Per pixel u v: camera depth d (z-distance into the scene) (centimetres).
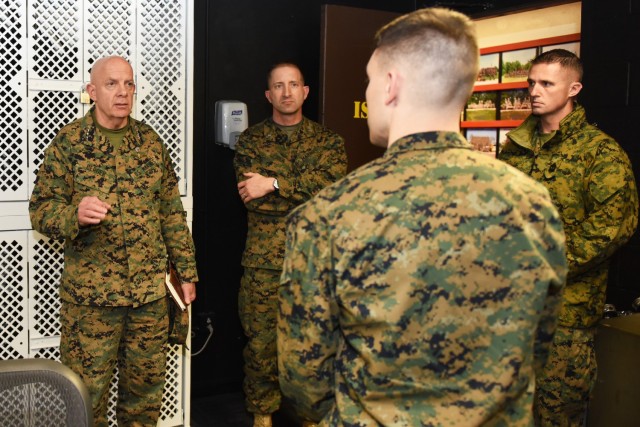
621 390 253
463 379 112
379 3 422
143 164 279
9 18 289
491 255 112
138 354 281
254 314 338
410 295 112
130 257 272
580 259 241
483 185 114
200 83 377
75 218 252
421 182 115
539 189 120
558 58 255
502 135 370
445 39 119
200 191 382
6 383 147
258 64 393
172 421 339
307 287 119
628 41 299
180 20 327
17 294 303
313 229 119
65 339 274
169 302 292
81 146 269
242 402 387
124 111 269
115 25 311
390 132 125
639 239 298
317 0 409
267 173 336
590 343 257
